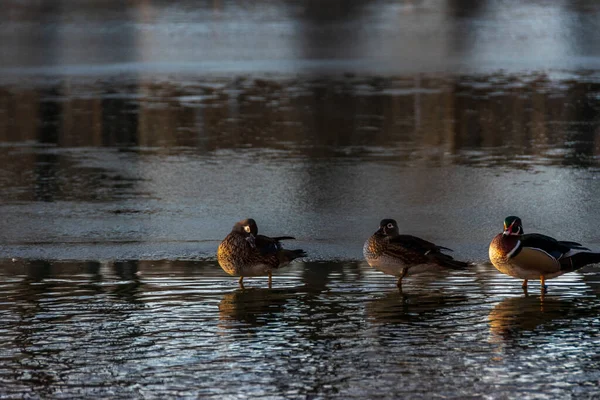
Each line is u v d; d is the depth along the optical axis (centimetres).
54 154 2075
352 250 1356
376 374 845
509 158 1995
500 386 814
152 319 1020
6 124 2447
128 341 943
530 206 1606
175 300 1097
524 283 1157
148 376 844
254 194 1706
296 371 855
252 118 2495
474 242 1395
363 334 965
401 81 3142
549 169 1886
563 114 2519
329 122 2431
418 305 1074
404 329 982
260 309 1058
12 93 2942
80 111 2628
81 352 909
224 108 2650
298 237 1430
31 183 1802
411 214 1564
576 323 1002
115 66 3591
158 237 1430
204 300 1098
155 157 2034
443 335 961
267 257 1163
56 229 1477
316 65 3572
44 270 1241
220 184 1784
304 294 1127
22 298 1102
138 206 1627
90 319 1017
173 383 827
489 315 1034
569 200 1641
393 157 2014
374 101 2750
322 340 945
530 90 2920
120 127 2392
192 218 1546
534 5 5969
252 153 2067
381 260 1158
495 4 6062
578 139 2189
